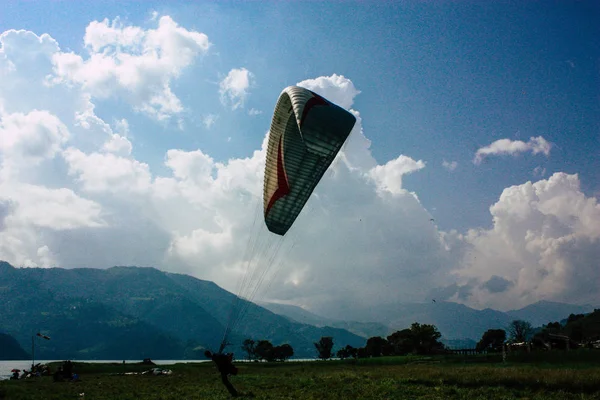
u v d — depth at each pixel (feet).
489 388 87.86
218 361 87.10
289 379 134.92
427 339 520.01
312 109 85.87
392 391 88.48
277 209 97.45
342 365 265.95
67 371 171.12
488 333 518.78
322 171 94.12
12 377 207.72
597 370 114.01
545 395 79.61
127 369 269.64
